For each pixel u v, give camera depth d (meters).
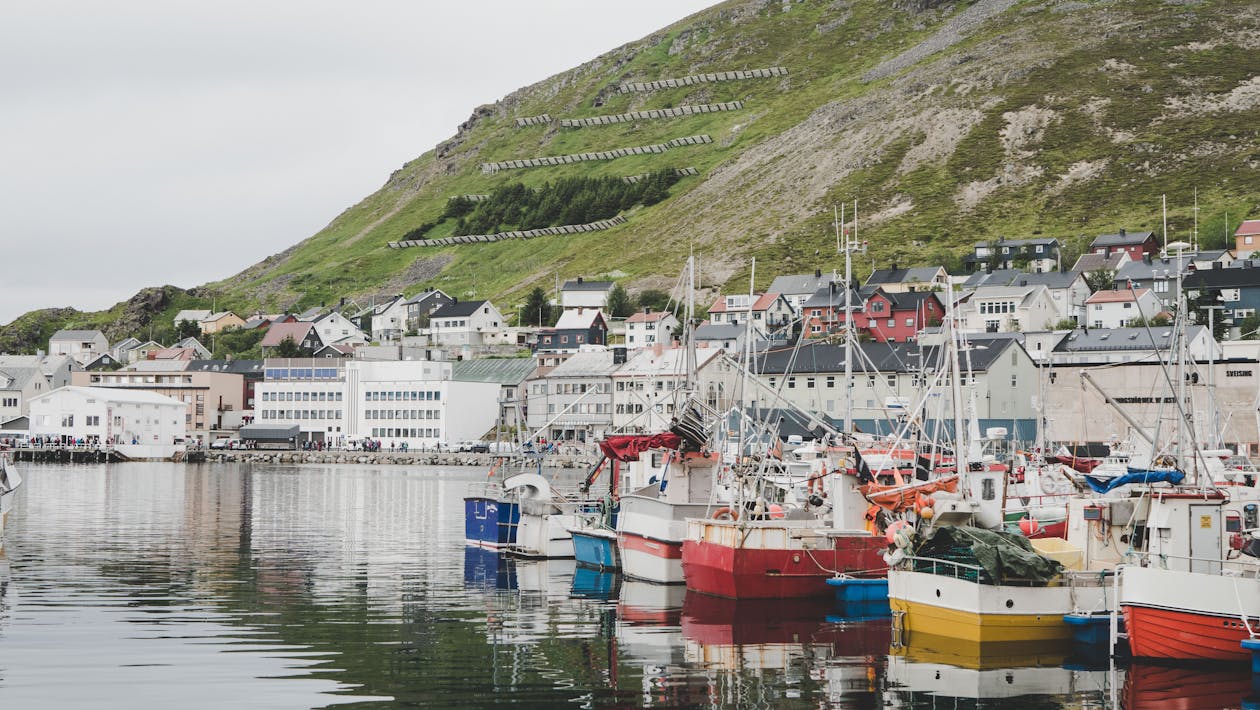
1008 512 57.19
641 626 49.25
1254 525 52.50
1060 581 44.84
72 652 42.44
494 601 55.47
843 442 70.94
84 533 83.56
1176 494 44.06
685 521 60.25
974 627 44.19
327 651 43.56
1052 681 39.94
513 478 74.38
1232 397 115.75
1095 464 80.88
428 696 37.38
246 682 38.50
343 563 68.88
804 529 54.34
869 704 37.25
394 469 193.38
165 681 38.38
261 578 61.97
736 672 41.19
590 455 180.38
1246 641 39.41
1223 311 198.62
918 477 61.09
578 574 65.38
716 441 70.56
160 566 66.00
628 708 36.50
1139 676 40.31
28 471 177.00
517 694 37.81
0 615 49.53
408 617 50.94
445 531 88.44
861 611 52.78
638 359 175.50
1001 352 149.75
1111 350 173.38
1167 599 40.81
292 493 129.75
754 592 54.06
